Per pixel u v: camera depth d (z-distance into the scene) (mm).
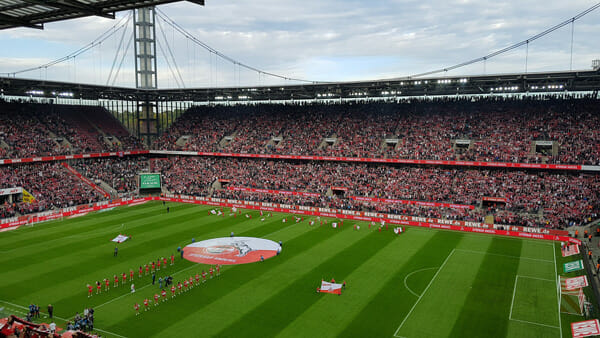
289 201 85625
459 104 97875
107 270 48156
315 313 36500
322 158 92688
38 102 107188
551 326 34250
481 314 36469
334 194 90688
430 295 40625
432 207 76000
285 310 37156
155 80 119938
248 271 47594
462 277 45750
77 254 54438
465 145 86562
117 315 36188
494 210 71938
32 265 50000
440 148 86125
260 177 96125
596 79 75438
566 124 82250
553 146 78562
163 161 110688
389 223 74500
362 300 39344
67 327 32312
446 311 37031
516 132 84375
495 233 66250
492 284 43656
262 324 34438
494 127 87562
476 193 76000
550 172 77688
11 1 24891
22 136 92250
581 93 89188
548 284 43688
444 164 82312
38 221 74562
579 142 77125
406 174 85750
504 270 48188
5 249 56938
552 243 60625
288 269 48281
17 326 24906
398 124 97000
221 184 100438
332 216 79812
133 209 86562
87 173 95062
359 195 83625
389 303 38719
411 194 79438
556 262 51375
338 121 103500
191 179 101125
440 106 98938
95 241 60969
